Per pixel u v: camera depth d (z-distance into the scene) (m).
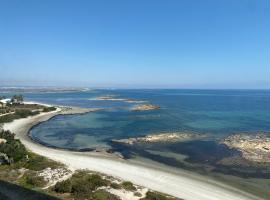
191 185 39.59
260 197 36.44
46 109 123.62
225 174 45.06
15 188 18.55
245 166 49.12
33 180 36.72
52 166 43.94
